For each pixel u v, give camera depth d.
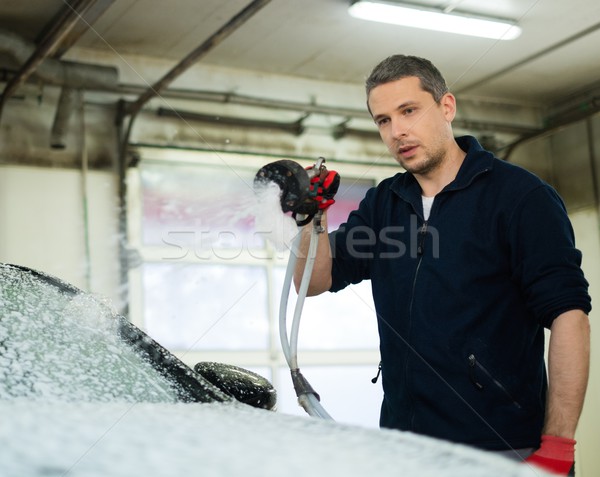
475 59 6.90
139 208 6.64
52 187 6.37
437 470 0.86
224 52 6.64
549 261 1.55
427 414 1.64
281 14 5.93
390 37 6.37
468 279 1.64
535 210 1.60
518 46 6.65
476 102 7.88
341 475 0.84
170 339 6.57
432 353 1.64
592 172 7.79
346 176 7.41
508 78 7.42
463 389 1.62
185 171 6.83
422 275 1.69
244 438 0.96
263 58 6.80
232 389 1.48
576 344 1.50
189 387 1.32
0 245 6.18
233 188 6.91
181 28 6.14
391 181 1.86
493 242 1.63
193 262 6.71
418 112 1.71
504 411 1.60
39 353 1.30
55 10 5.77
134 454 0.87
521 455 1.59
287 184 1.56
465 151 1.79
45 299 1.49
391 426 1.74
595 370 7.62
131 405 1.14
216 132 6.93
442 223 1.69
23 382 1.22
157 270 6.62
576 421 1.48
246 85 7.02
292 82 7.19
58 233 6.35
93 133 6.50
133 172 6.64
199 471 0.83
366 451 0.93
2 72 6.14
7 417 0.97
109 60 6.52
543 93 7.82
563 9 5.98
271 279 6.88
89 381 1.26
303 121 7.27
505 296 1.63
